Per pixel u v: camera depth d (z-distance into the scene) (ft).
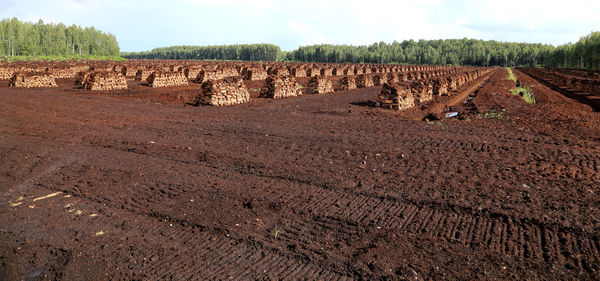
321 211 21.45
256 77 153.89
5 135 40.09
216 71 137.49
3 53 394.73
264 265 16.06
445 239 18.24
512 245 17.58
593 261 16.03
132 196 23.44
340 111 62.28
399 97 67.10
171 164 30.35
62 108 61.31
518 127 47.96
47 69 144.66
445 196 23.40
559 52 475.72
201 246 17.58
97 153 33.53
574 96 99.35
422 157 32.91
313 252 17.08
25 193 23.80
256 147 36.37
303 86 122.93
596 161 31.45
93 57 444.96
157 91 94.79
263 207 21.90
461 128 47.26
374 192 24.25
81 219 20.17
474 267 15.80
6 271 15.26
